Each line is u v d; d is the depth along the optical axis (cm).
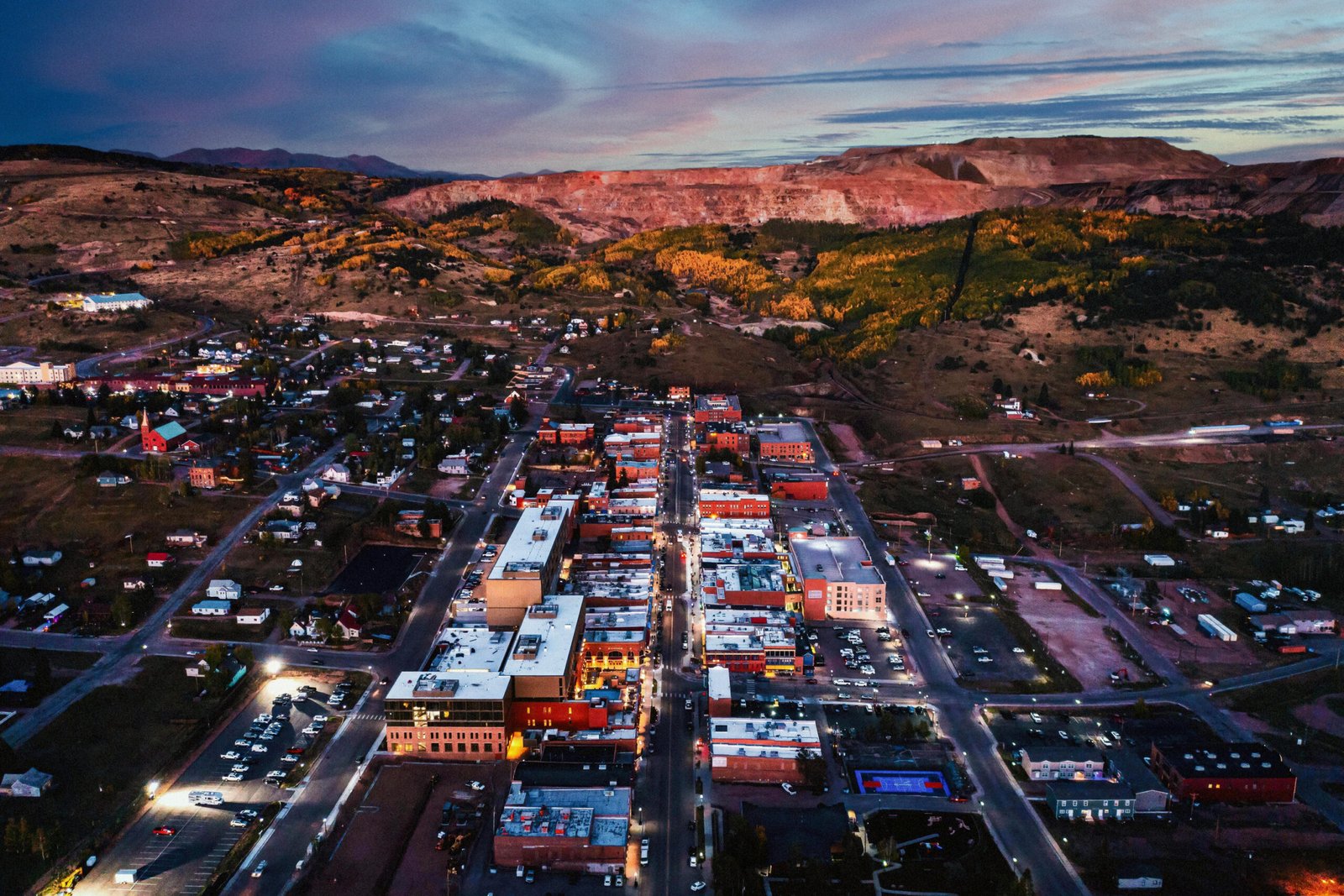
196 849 17688
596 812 18162
